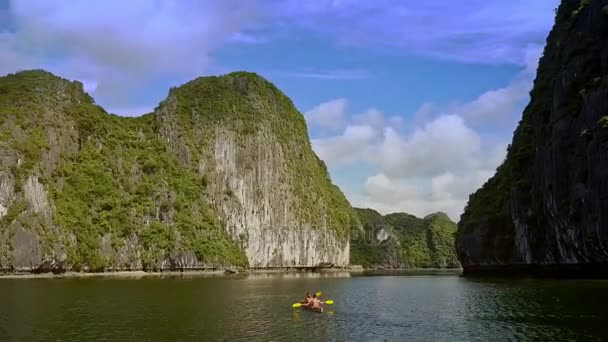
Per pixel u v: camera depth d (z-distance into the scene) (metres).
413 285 93.12
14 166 125.94
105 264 138.75
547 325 39.84
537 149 87.81
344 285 95.50
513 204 98.56
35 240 120.81
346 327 42.50
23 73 157.50
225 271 169.25
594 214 65.00
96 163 156.38
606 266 69.31
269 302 60.38
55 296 65.88
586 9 79.31
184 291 76.44
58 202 136.88
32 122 141.88
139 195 160.38
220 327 42.28
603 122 62.91
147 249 151.38
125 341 36.84
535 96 104.38
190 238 162.50
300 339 37.81
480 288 75.12
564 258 79.00
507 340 35.84
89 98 170.75
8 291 73.50
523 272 98.38
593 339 34.72
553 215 79.12
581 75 75.12
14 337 37.97
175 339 37.72
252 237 195.38
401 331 40.50
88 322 44.03
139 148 175.38
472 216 130.75
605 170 62.41
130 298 63.84
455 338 37.50
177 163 183.25
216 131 195.38
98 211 147.62
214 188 188.00
